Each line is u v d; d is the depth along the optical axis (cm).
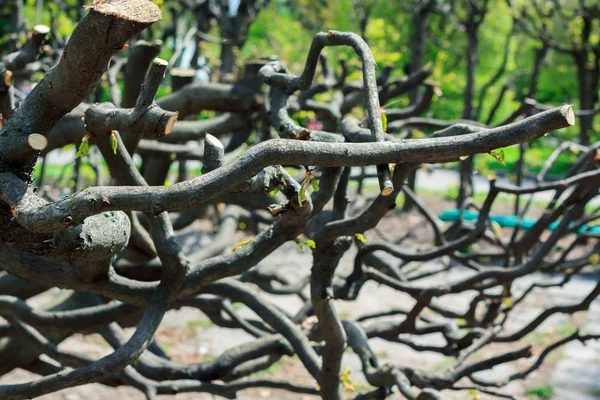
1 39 1099
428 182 2522
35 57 305
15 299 330
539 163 2758
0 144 182
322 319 271
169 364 352
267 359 359
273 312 334
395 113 532
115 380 342
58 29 908
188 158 518
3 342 384
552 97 2556
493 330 376
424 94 532
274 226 263
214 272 265
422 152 172
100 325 332
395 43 1828
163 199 163
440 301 1174
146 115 176
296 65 1594
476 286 407
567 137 2695
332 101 504
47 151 417
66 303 411
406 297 1220
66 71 173
